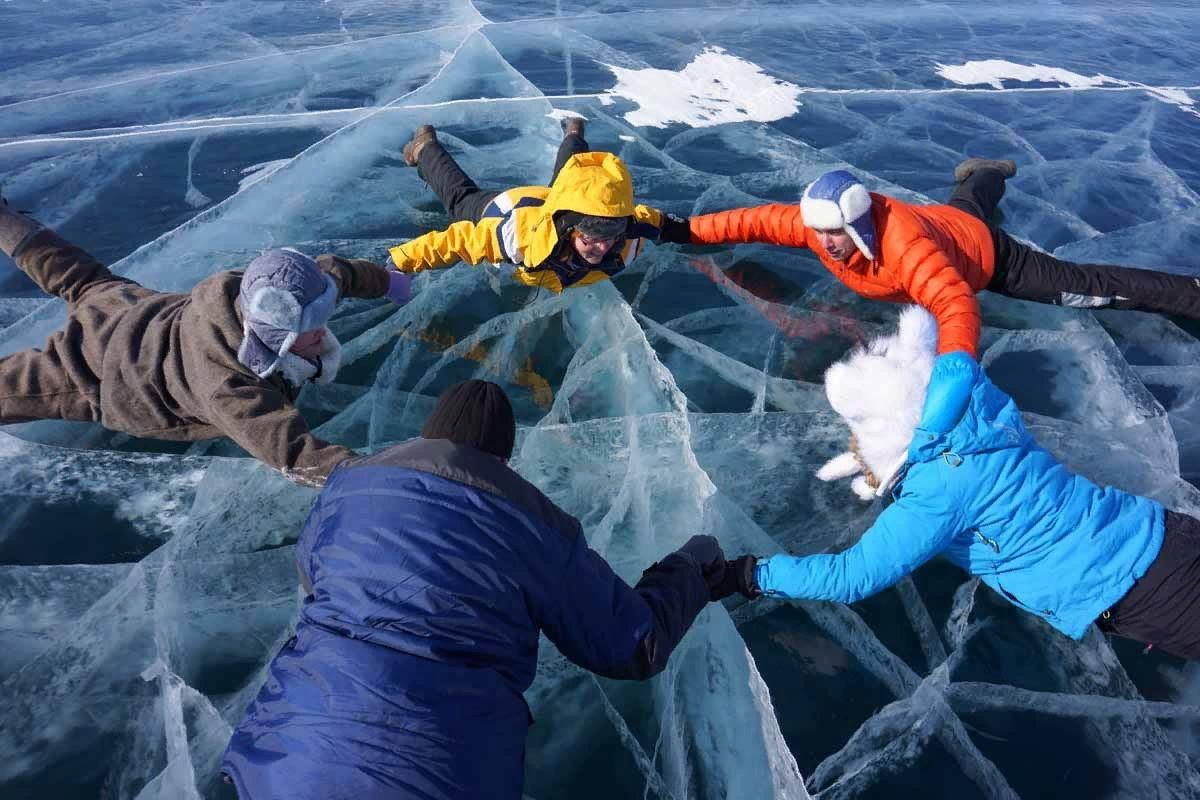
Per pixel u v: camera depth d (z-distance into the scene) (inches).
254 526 89.0
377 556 57.2
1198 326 123.8
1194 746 74.7
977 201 131.2
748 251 134.4
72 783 67.4
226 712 72.4
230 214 137.3
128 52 209.3
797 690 77.5
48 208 139.1
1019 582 73.3
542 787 69.6
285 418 82.0
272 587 83.3
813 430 103.0
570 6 261.4
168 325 87.4
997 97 214.2
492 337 114.2
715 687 76.5
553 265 105.7
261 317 78.5
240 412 81.4
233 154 159.0
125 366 86.8
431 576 56.3
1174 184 171.9
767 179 158.1
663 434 100.6
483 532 58.7
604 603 62.5
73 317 92.5
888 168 168.7
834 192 98.7
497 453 65.4
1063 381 113.3
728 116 186.1
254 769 51.0
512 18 243.9
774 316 121.6
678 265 130.5
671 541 87.9
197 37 222.4
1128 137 194.7
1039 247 145.6
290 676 54.7
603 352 112.7
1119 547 70.1
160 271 122.7
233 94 184.9
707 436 100.9
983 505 70.2
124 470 94.3
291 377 86.1
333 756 50.1
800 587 75.5
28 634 77.5
